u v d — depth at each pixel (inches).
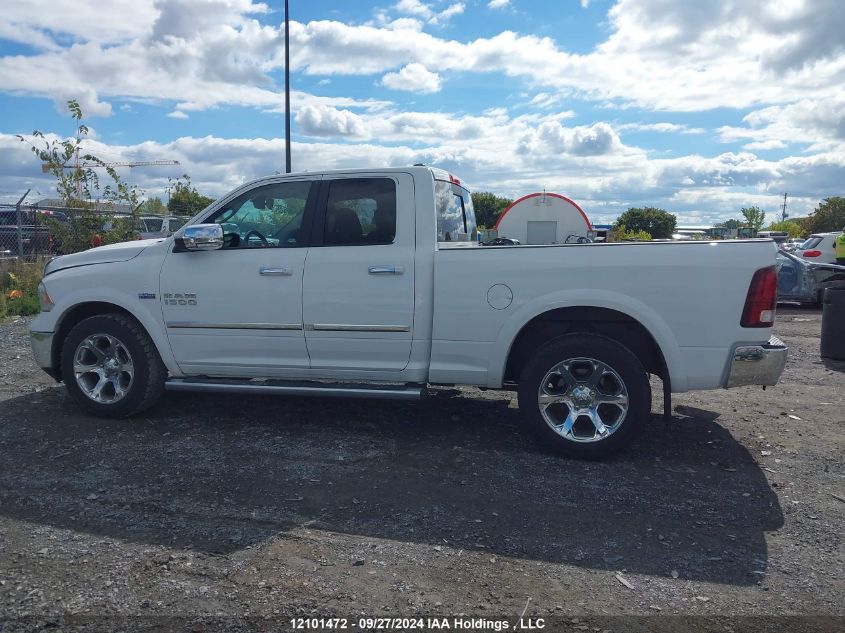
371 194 208.1
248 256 212.2
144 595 122.7
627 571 134.1
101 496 165.0
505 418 233.8
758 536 149.9
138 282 219.9
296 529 149.3
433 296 199.6
